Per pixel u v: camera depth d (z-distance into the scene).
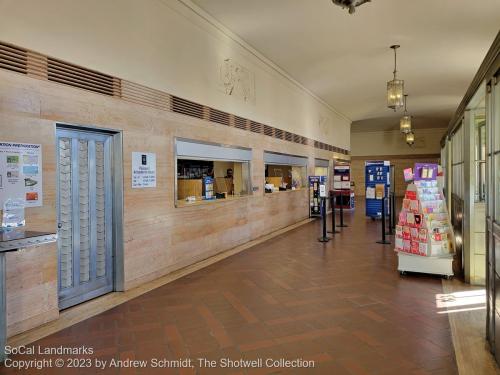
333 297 4.06
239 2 5.62
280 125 9.21
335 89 11.11
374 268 5.30
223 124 6.61
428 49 7.67
